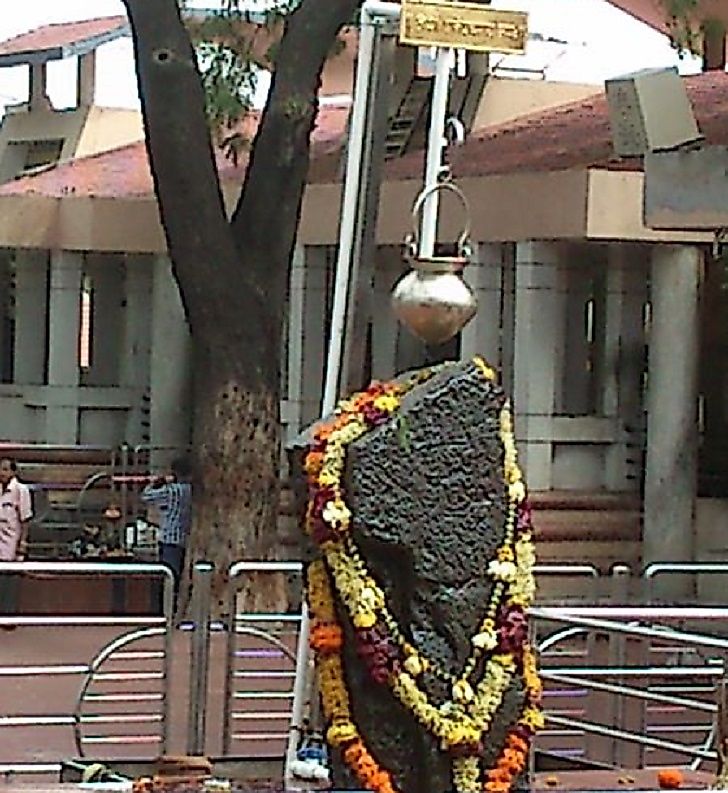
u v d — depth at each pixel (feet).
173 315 86.84
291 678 39.96
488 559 21.06
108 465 81.41
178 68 54.34
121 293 96.22
